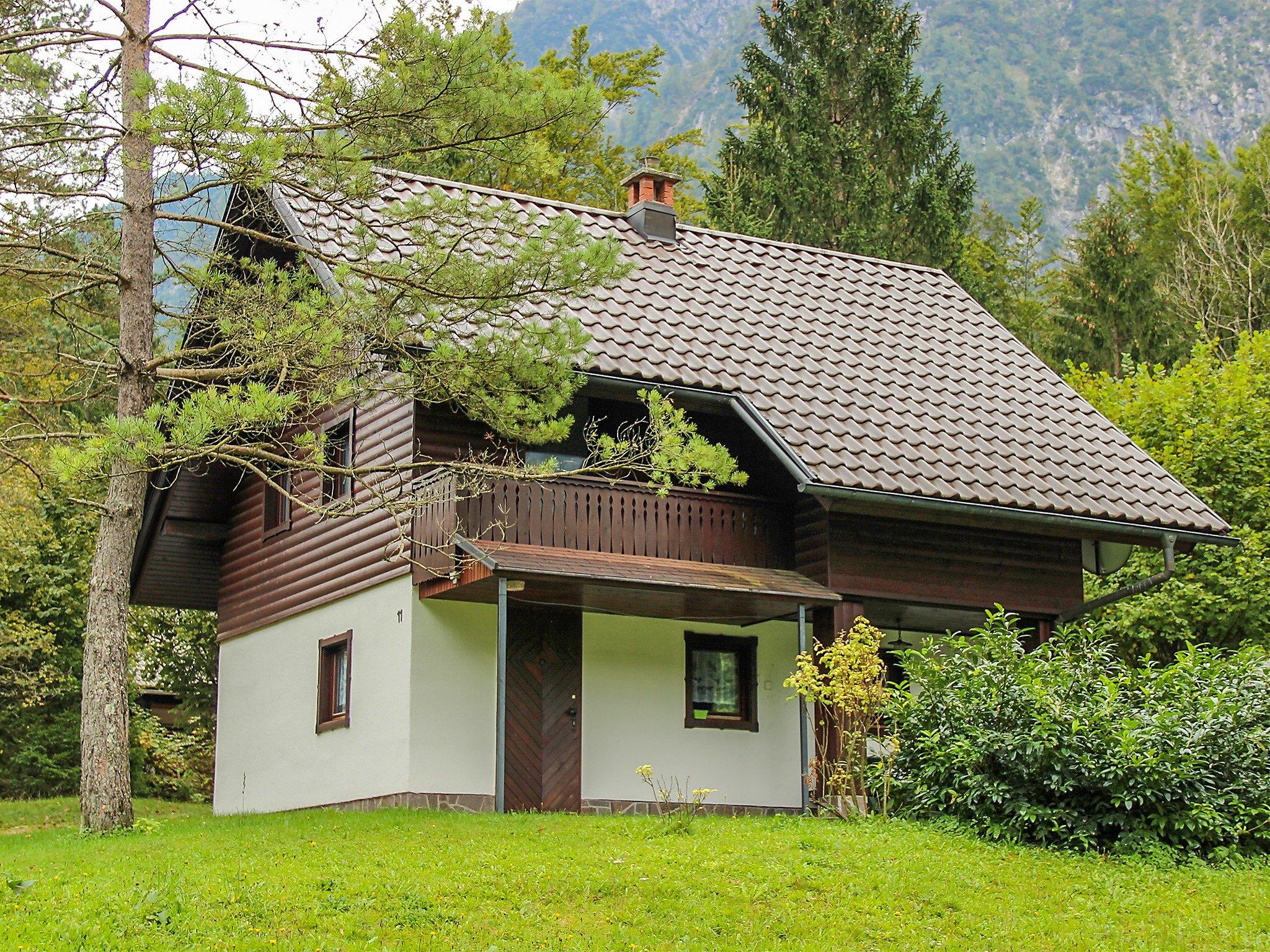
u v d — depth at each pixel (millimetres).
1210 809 13516
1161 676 15156
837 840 13516
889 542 18562
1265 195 42438
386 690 17516
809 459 17391
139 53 14312
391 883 11156
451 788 16938
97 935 9609
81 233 16062
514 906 10875
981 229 55281
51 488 14922
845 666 15891
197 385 18359
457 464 14047
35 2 15477
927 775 14922
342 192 14172
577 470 13930
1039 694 14414
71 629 27359
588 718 17844
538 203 21594
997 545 19406
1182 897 12234
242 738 21172
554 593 16641
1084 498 19062
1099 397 26766
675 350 18750
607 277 13953
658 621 18625
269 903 10523
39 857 12492
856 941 10617
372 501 18219
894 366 20766
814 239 33094
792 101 35750
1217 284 41125
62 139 13633
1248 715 14477
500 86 13852
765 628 19312
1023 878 12609
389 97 13594
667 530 17953
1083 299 39062
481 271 13742
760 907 11258
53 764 26484
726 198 33750
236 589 22125
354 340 13516
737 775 18625
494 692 17453
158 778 28812
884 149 35531
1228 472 23750
